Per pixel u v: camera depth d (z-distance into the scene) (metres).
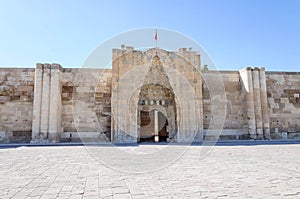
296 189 5.07
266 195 4.66
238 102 23.91
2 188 5.22
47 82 20.41
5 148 14.96
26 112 21.31
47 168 7.59
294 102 24.52
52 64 20.77
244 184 5.50
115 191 4.98
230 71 24.41
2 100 21.22
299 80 25.02
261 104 22.92
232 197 4.55
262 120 22.64
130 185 5.45
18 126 21.05
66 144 18.14
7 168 7.61
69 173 6.79
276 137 23.53
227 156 10.27
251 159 9.39
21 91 21.55
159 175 6.51
